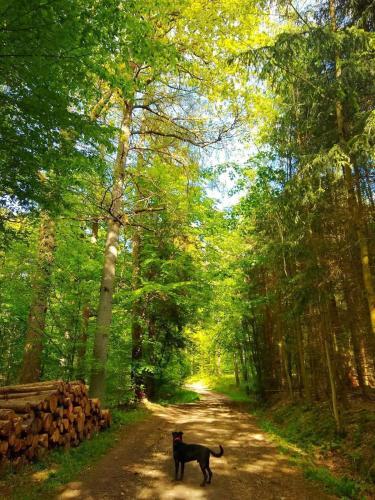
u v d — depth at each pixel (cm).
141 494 555
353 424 905
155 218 1775
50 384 756
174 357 2280
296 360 1521
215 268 1912
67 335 1161
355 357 1127
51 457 675
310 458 819
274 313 1712
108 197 1306
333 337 1080
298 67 896
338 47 817
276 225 1380
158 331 1981
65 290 1159
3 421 568
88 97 675
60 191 814
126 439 939
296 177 895
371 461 696
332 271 909
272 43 1059
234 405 2073
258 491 590
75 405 840
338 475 707
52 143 667
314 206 896
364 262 782
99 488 567
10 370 1395
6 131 611
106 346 1188
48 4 463
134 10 607
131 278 1817
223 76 1159
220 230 1830
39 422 667
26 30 483
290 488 610
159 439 966
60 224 1232
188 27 1055
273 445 935
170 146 1504
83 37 521
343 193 912
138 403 1664
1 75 547
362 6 877
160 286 1523
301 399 1438
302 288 992
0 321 1324
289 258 1234
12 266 1236
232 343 2561
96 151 769
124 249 1902
